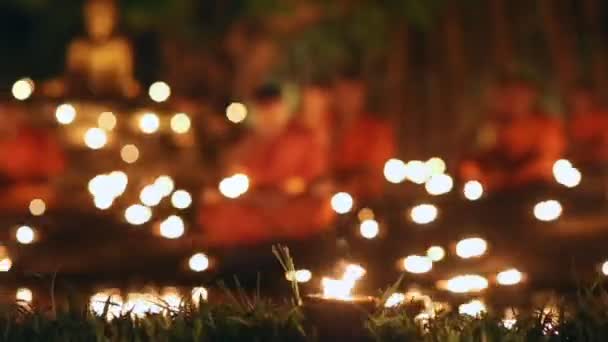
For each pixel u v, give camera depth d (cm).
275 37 2395
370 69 2392
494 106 1764
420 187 1748
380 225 1497
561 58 2297
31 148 1788
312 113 1486
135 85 1991
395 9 2370
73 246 1443
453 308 873
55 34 2661
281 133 1458
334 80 1780
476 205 1623
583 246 1386
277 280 1200
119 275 1255
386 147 1667
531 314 715
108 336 688
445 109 2339
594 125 1902
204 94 2466
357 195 1648
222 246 1377
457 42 2350
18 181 1770
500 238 1441
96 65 1959
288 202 1379
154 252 1382
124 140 1888
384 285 1176
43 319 702
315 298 657
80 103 1881
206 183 1864
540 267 1275
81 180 1830
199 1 2483
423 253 1370
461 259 1344
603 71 2314
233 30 2411
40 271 1257
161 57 2567
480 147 1959
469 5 2345
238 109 1933
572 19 2327
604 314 697
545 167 1695
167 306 731
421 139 2353
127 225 1562
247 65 2389
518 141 1692
